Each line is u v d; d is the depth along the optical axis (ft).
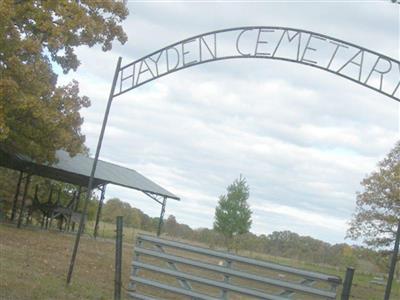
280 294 28.66
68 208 115.03
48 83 82.53
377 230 132.77
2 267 39.58
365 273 134.51
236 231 163.12
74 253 36.27
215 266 30.12
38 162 93.81
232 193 164.96
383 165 134.72
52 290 33.27
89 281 40.63
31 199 128.47
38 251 58.34
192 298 30.83
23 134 86.99
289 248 148.05
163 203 121.80
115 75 34.24
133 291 32.81
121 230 32.30
